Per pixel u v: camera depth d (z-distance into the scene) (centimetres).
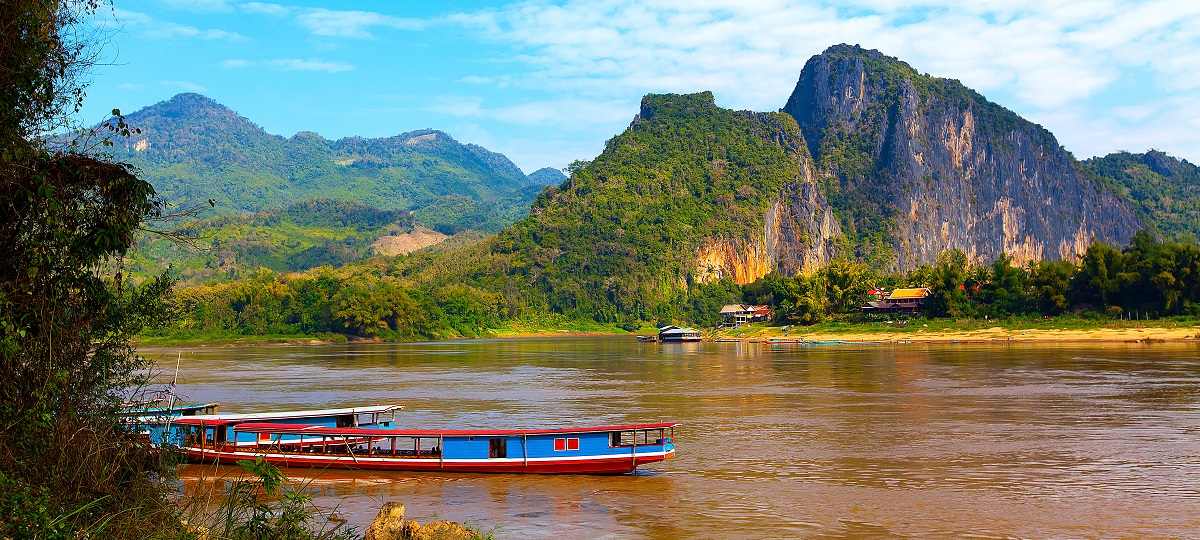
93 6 1908
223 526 2222
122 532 1817
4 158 1702
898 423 4472
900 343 12938
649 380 7294
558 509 2809
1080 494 2917
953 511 2725
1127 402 5134
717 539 2466
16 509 1644
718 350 12888
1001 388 6006
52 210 1794
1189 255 13375
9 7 1719
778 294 18450
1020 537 2450
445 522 2227
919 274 18650
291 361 10519
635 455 3278
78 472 1833
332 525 2620
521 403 5566
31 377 1811
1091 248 14362
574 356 11638
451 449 3309
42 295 1816
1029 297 14762
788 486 3089
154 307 2102
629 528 2584
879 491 2995
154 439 2367
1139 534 2466
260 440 3531
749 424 4512
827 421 4581
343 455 3353
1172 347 10294
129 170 1947
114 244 1892
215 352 13388
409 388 6669
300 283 19038
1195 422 4362
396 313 19312
